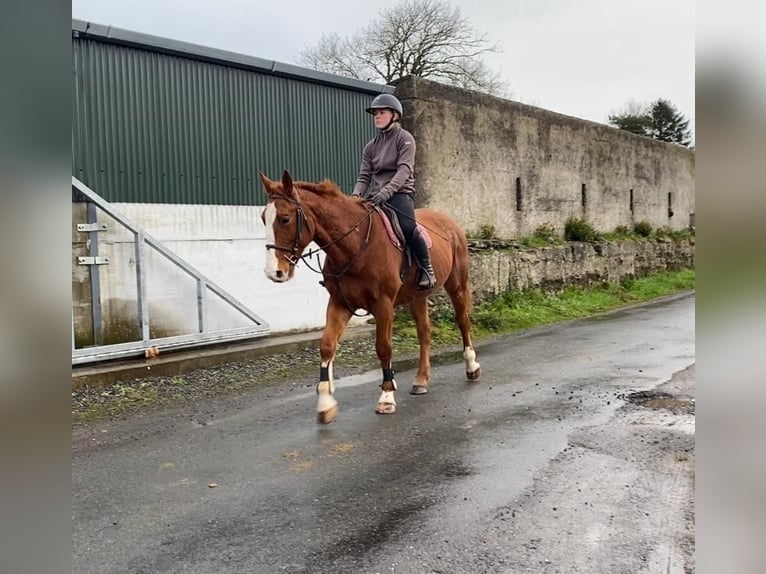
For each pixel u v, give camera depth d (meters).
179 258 6.64
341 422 4.82
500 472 3.72
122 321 6.54
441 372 6.59
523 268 11.41
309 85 8.38
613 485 3.48
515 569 2.62
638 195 17.48
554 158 13.34
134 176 6.69
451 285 6.21
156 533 3.02
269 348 7.23
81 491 3.54
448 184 10.25
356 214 4.70
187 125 7.12
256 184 7.83
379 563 2.71
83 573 2.66
